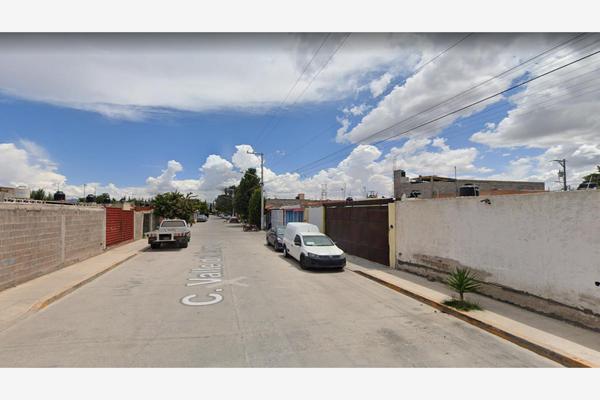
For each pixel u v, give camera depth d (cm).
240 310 712
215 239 2698
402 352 500
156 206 3350
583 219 584
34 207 999
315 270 1229
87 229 1472
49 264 1102
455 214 900
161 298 815
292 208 3062
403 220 1155
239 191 5256
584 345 508
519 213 709
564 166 2688
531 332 558
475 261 828
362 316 675
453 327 613
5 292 826
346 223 1670
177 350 499
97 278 1074
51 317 659
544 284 653
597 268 562
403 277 1038
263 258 1566
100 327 600
